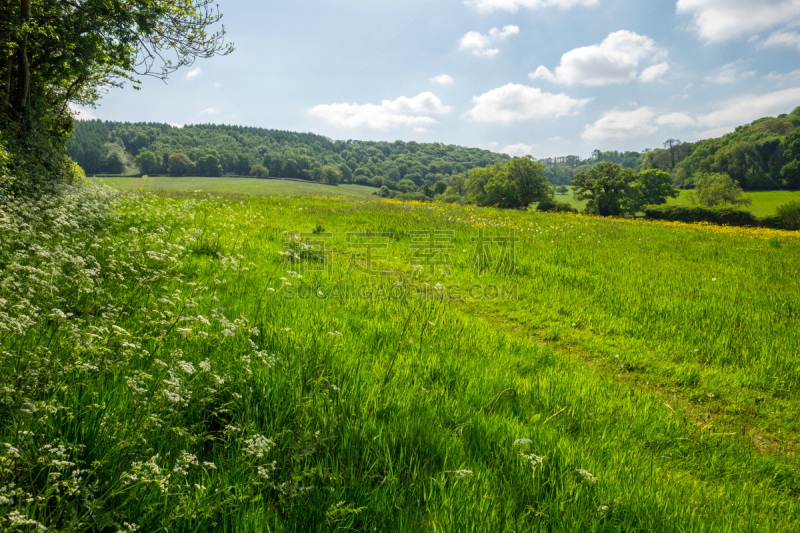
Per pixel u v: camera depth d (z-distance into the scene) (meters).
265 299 5.48
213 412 2.73
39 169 10.95
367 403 3.20
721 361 5.37
